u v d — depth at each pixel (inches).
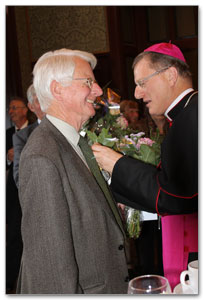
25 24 206.5
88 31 200.1
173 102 62.2
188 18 206.4
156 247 73.7
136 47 215.5
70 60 51.8
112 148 65.1
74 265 43.1
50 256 42.2
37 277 42.4
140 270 75.9
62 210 43.1
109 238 48.8
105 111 69.1
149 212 61.4
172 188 54.0
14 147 114.9
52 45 205.0
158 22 213.5
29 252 42.9
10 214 124.3
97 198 48.0
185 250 59.2
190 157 55.0
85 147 56.7
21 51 200.7
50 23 204.5
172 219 59.4
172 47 63.2
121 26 197.9
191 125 55.5
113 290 47.6
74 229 45.7
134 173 58.1
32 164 43.4
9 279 122.5
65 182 45.3
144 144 63.5
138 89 63.8
